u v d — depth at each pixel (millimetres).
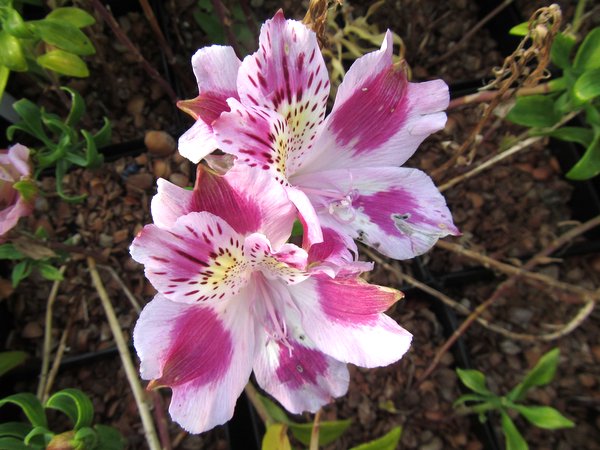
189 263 96
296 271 107
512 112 178
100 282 194
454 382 202
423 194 131
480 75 246
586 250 219
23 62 153
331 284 117
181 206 94
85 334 200
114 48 228
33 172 154
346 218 129
